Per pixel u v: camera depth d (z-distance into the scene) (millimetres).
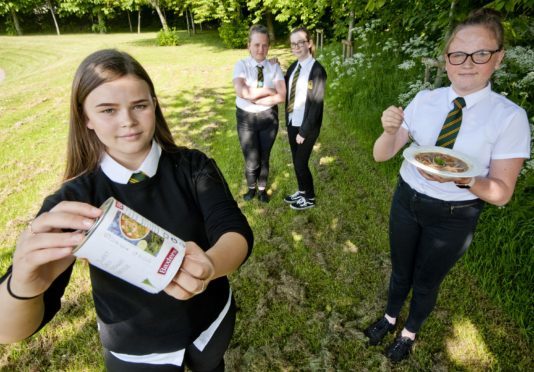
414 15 4957
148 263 707
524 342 2125
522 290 2309
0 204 3857
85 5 28234
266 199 3727
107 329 1107
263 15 16453
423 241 1741
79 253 681
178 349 1170
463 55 1386
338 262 2861
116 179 997
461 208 1579
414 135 1719
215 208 1079
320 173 4195
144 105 924
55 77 11188
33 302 768
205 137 5570
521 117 1394
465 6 3367
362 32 7273
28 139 5816
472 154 1505
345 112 5699
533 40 3869
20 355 2178
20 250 691
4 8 27406
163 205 1043
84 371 2072
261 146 3541
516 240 2498
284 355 2152
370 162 4340
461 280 2564
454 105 1517
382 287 2594
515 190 2742
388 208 3486
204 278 759
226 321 1312
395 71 5711
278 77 3402
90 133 985
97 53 894
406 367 2025
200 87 9133
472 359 2055
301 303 2492
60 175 4504
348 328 2271
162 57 14266
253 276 2746
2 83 11133
